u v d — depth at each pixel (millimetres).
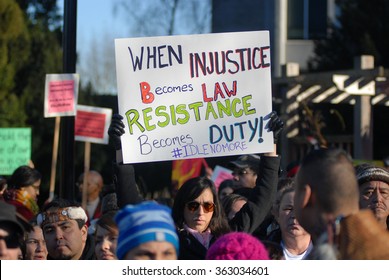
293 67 23406
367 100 22141
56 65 30312
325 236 4715
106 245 7703
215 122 8258
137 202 7930
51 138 29672
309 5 31734
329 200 4773
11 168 18672
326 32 31531
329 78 21641
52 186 18328
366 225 4629
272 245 6957
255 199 8164
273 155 8266
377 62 27391
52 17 31312
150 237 4742
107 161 30531
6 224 5586
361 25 27844
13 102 29344
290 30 31922
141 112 8133
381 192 8039
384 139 28109
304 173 4879
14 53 29750
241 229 8078
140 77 8141
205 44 8266
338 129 27125
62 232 7879
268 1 32031
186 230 8039
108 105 32812
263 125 8273
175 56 8227
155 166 30703
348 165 4840
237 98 8281
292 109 23469
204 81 8266
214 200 8141
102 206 9867
